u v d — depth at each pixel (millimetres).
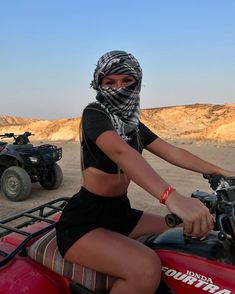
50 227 3043
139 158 2293
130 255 2365
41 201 8805
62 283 2713
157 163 13906
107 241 2443
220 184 2537
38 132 41188
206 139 25969
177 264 2391
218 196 2260
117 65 2479
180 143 22703
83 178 2607
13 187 8797
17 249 2816
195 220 2057
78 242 2492
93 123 2447
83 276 2541
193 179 10820
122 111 2531
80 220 2545
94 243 2451
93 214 2547
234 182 2592
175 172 11969
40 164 9453
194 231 2086
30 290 2607
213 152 17172
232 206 2254
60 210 3465
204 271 2309
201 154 16547
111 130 2398
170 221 2133
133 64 2518
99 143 2395
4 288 2613
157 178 2221
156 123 40062
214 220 2262
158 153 3041
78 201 2596
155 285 2324
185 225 2082
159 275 2340
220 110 42156
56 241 2703
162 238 2576
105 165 2494
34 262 2803
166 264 2424
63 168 13430
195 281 2311
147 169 2250
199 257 2369
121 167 2340
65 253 2549
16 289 2605
